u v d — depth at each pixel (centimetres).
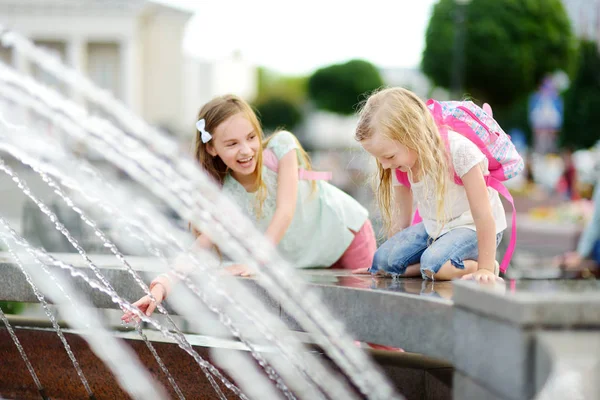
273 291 238
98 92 273
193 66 4316
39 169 257
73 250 502
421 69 2369
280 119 4681
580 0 2903
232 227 284
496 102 2322
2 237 272
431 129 246
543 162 2356
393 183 284
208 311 251
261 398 237
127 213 270
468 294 176
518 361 157
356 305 218
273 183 305
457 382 183
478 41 2228
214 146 289
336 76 4041
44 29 4006
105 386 261
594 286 186
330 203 318
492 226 241
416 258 261
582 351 149
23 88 256
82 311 267
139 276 261
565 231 945
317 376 228
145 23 4272
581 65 2598
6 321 270
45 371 268
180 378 251
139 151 276
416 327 197
